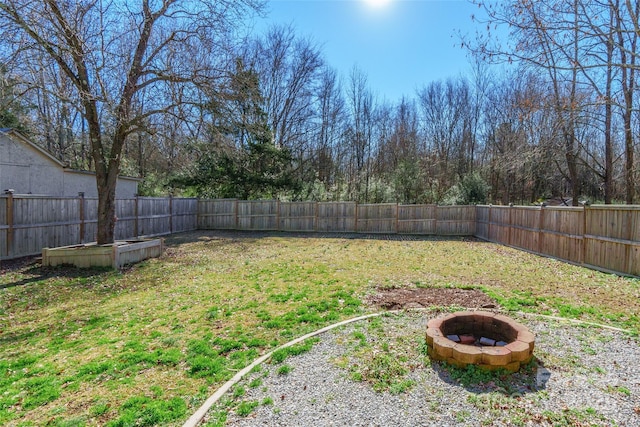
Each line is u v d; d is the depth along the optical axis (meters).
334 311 4.75
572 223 8.50
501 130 20.77
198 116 8.73
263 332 4.02
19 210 8.43
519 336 3.15
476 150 23.91
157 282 6.60
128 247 8.14
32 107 10.76
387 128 26.06
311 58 22.80
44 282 6.49
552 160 13.34
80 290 6.05
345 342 3.59
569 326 3.96
